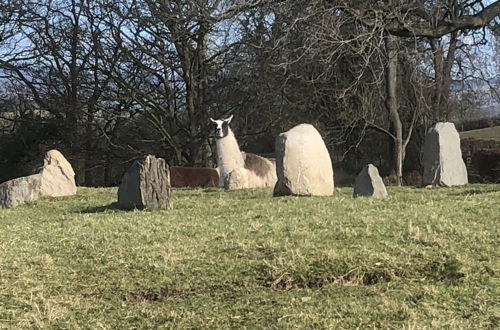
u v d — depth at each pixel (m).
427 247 5.83
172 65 27.98
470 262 5.43
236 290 5.13
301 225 6.93
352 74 23.20
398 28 18.88
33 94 31.70
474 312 4.41
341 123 24.67
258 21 22.77
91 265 5.86
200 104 28.55
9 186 12.66
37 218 9.64
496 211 7.54
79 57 29.39
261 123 28.34
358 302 4.68
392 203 8.73
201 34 25.36
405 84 25.00
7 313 4.76
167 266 5.66
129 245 6.50
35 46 30.28
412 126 24.62
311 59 20.50
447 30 19.23
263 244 6.10
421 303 4.60
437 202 8.70
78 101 29.75
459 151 14.29
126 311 4.77
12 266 5.90
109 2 29.52
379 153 28.89
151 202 9.55
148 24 26.02
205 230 7.07
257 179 16.08
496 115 32.12
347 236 6.28
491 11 19.55
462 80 23.84
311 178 10.98
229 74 27.97
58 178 13.77
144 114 29.05
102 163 31.73
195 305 4.83
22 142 32.97
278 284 5.26
